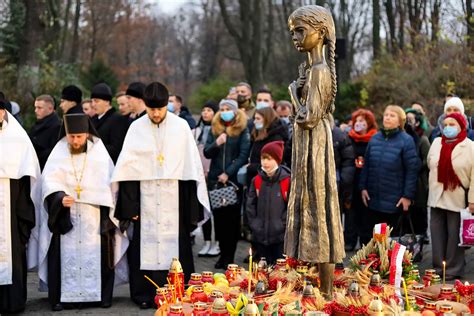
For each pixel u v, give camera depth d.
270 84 32.00
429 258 9.31
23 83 18.16
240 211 8.95
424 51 20.92
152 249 7.31
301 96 4.45
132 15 48.00
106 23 43.38
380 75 22.59
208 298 4.79
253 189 7.68
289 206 4.46
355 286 4.59
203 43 51.44
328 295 4.55
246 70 29.52
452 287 4.94
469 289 4.84
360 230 9.64
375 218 8.99
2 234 6.96
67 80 20.78
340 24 31.77
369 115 9.79
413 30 22.27
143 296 7.34
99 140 7.52
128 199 7.29
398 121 8.83
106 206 7.30
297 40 4.34
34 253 7.42
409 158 8.68
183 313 4.41
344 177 9.20
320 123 4.38
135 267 7.36
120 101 9.41
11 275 6.99
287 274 5.05
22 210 7.09
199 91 38.38
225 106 9.09
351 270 5.29
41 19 19.25
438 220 8.36
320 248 4.36
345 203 9.33
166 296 4.90
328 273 4.56
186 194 7.44
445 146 8.14
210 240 9.96
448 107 8.41
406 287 4.86
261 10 29.08
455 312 4.46
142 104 8.60
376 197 8.87
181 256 7.38
